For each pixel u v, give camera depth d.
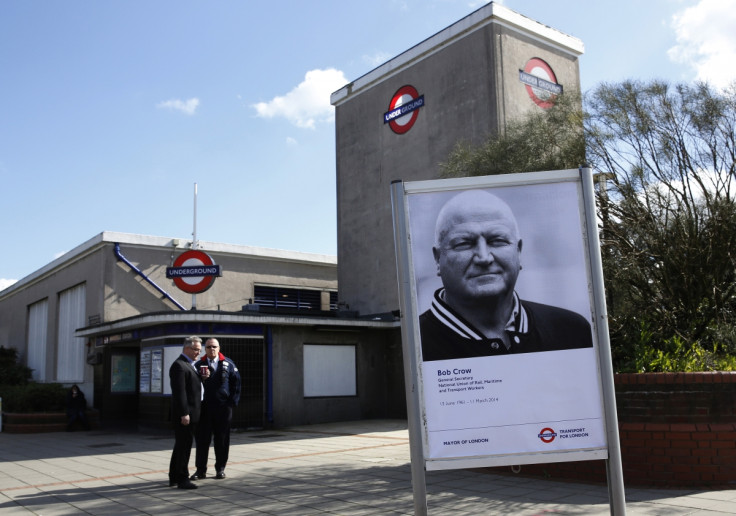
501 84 19.20
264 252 25.38
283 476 9.11
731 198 10.37
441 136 20.45
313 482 8.52
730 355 9.20
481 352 4.82
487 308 4.89
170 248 23.48
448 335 4.84
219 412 9.15
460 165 13.13
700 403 7.40
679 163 10.72
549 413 4.77
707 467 7.21
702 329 10.08
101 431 18.58
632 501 6.59
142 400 17.88
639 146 11.07
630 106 11.17
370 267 22.27
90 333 20.31
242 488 8.21
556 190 5.04
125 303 22.09
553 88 20.64
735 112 10.62
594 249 4.93
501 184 5.03
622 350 8.88
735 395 7.43
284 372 17.88
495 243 4.96
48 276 27.30
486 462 4.69
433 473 8.90
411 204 5.00
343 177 23.80
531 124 12.33
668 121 10.92
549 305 4.91
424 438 4.71
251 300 24.88
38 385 20.47
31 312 29.70
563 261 4.96
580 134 11.52
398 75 22.19
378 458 10.73
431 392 4.77
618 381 7.72
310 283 26.80
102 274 21.88
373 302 21.98
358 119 23.53
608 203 10.88
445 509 6.59
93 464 11.05
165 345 16.91
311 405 18.30
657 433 7.40
